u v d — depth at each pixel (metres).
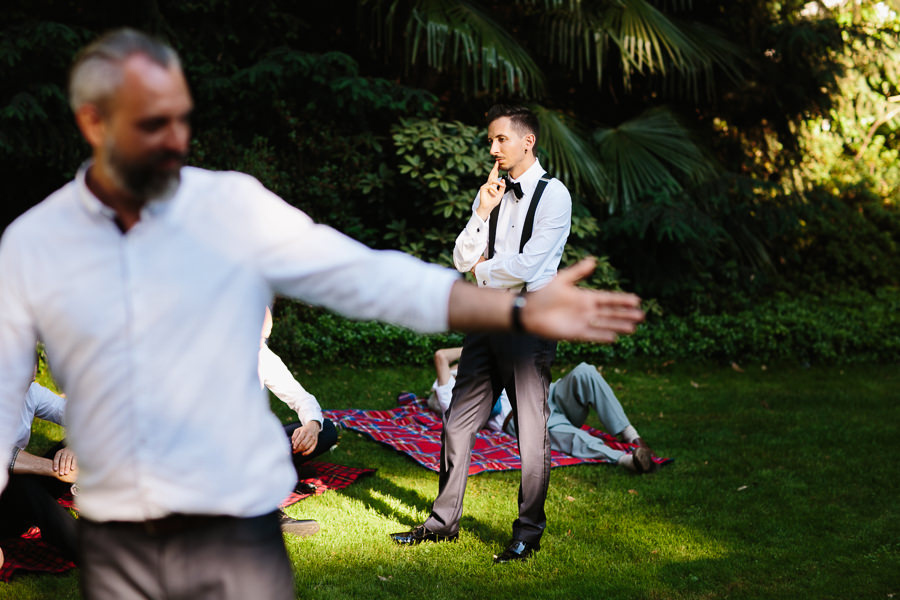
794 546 3.63
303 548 3.43
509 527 3.75
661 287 8.39
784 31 8.95
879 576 3.33
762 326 7.87
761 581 3.29
